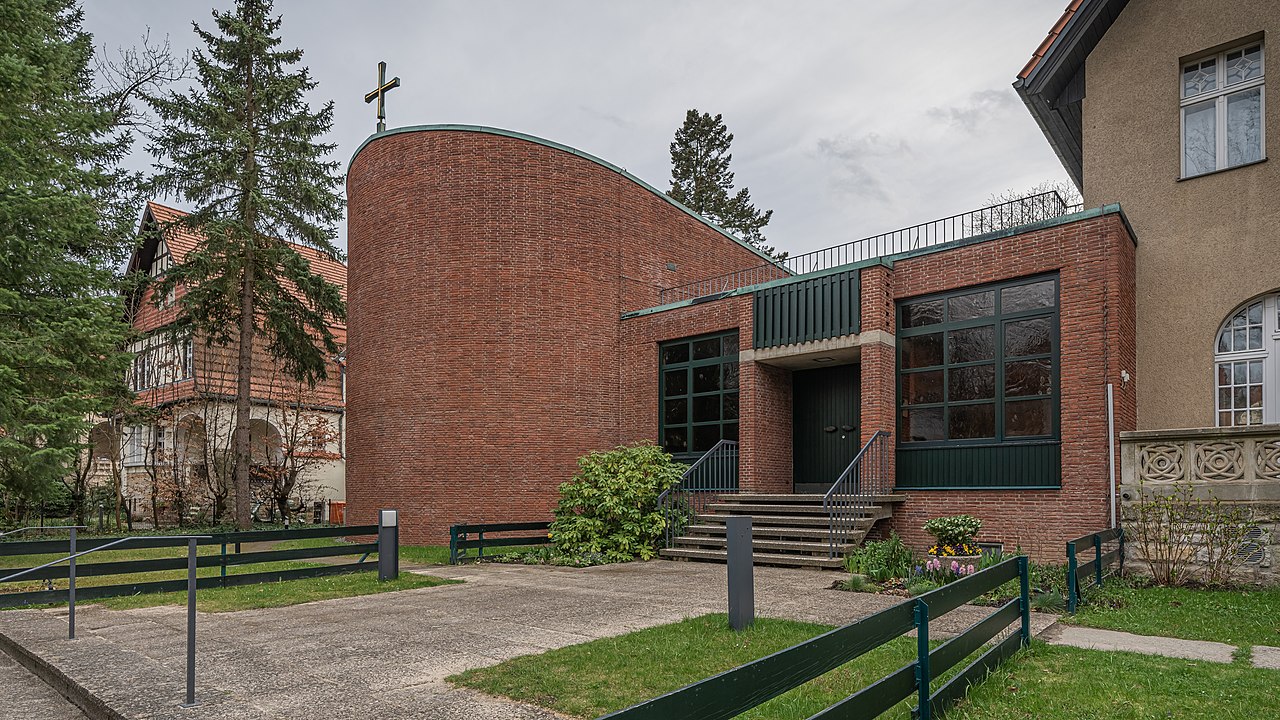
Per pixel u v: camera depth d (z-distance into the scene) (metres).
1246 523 9.94
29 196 12.67
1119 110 13.77
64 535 20.50
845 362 15.51
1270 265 12.13
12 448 12.52
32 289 13.95
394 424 17.27
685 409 17.19
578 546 13.95
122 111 22.38
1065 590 9.24
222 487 24.84
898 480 13.70
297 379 25.38
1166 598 9.25
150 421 23.44
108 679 5.84
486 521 16.50
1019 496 12.22
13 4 13.43
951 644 5.26
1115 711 5.05
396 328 17.47
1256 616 8.20
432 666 6.15
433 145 17.50
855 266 14.04
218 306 23.38
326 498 29.52
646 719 2.73
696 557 13.34
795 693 5.30
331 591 10.47
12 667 7.02
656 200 19.61
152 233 22.19
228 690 5.51
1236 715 4.96
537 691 5.38
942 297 13.61
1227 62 12.97
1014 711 5.08
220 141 21.47
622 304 18.31
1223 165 12.84
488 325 16.97
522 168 17.42
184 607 9.44
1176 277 12.94
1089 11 13.59
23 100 13.52
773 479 15.69
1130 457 11.09
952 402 13.28
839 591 9.65
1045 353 12.37
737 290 16.06
